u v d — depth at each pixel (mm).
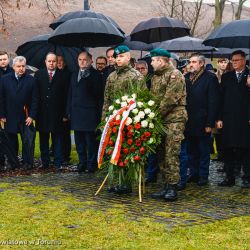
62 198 7105
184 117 7246
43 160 9586
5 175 8891
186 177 8109
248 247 5117
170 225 5805
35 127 9594
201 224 5887
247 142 8109
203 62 8508
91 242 5156
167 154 7180
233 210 6617
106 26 8883
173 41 11477
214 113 8273
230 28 7871
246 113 8125
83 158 9266
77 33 9281
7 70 9875
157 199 7199
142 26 11289
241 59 8180
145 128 7137
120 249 4953
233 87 8250
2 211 6312
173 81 7180
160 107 7176
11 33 23000
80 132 9203
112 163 7176
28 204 6695
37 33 23453
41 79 9500
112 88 7812
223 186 8297
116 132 7250
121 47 7719
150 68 11250
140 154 7203
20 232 5453
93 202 6895
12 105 9438
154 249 4965
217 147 10656
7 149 9477
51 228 5621
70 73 9688
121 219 6016
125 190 7480
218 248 5051
